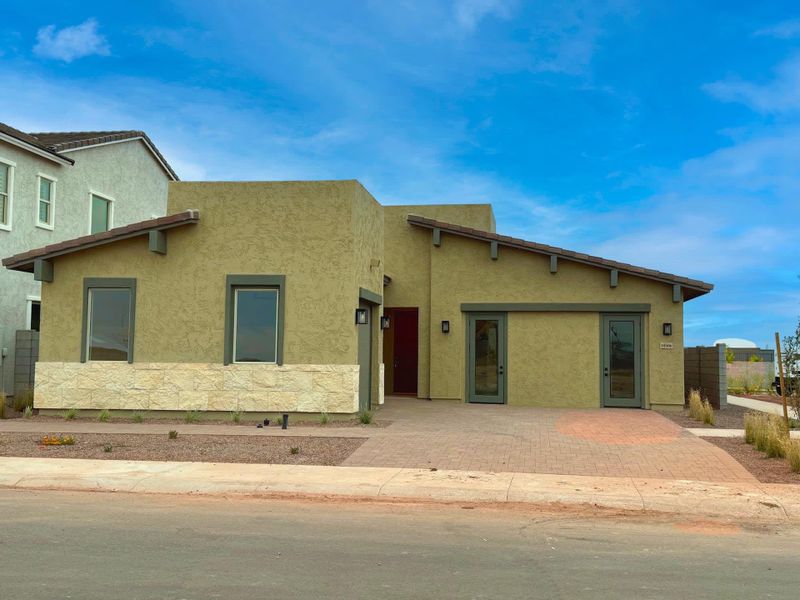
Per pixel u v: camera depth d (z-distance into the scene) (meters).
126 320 16.25
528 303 19.83
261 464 10.94
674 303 18.94
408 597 5.46
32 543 6.91
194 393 15.77
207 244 15.95
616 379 19.25
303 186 15.82
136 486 9.65
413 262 21.34
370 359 18.42
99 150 24.59
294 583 5.76
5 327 20.16
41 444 12.46
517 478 9.98
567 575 6.10
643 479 9.99
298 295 15.71
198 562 6.32
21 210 20.86
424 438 13.30
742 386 28.59
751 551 7.00
